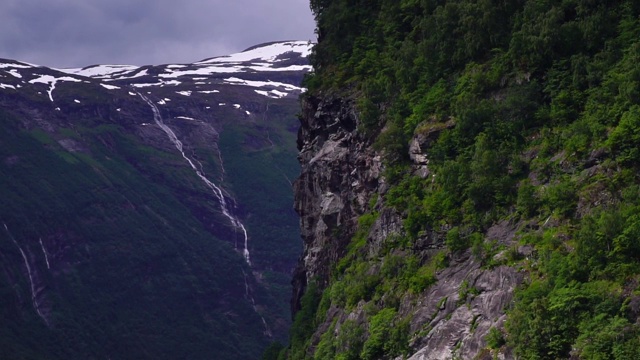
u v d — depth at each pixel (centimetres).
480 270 8531
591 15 9894
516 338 7575
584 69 9425
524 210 8681
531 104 9562
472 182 9312
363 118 11150
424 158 10056
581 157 8662
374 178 10900
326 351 9825
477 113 9719
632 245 7525
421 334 8694
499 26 10450
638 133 8281
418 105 10525
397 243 9844
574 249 7912
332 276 11200
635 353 6894
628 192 7981
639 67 8812
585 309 7369
